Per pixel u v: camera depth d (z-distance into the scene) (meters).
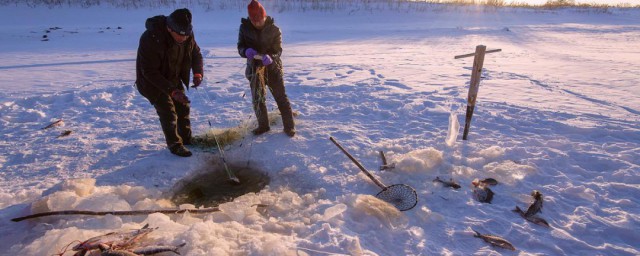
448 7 33.06
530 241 2.70
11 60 10.47
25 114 5.46
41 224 2.80
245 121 5.09
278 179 3.66
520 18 29.66
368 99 6.05
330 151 4.11
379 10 29.86
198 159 4.04
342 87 6.82
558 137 4.41
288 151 4.14
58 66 9.54
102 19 22.25
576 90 6.55
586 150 4.06
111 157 4.05
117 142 4.46
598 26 23.73
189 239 2.47
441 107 5.48
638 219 2.89
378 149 4.14
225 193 3.55
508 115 5.18
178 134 4.27
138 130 4.86
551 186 3.36
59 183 3.31
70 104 6.00
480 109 5.42
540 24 25.72
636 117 5.04
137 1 25.89
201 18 24.05
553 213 3.02
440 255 2.55
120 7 24.55
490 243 2.67
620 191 3.29
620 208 3.06
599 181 3.46
